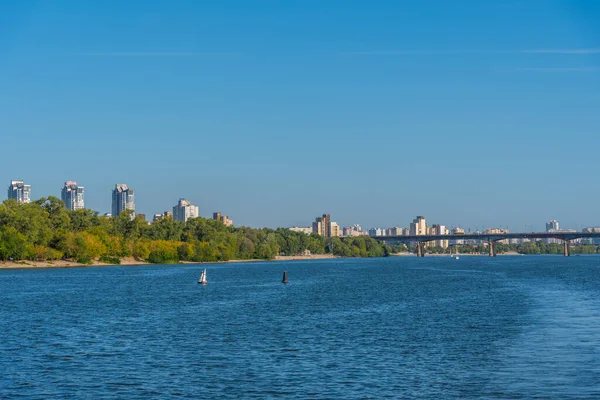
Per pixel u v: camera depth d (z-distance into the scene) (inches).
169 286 6407.5
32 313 3846.0
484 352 2364.7
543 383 1894.7
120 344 2630.4
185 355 2374.5
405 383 1916.8
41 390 1883.6
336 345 2561.5
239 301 4601.4
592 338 2623.0
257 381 1961.1
